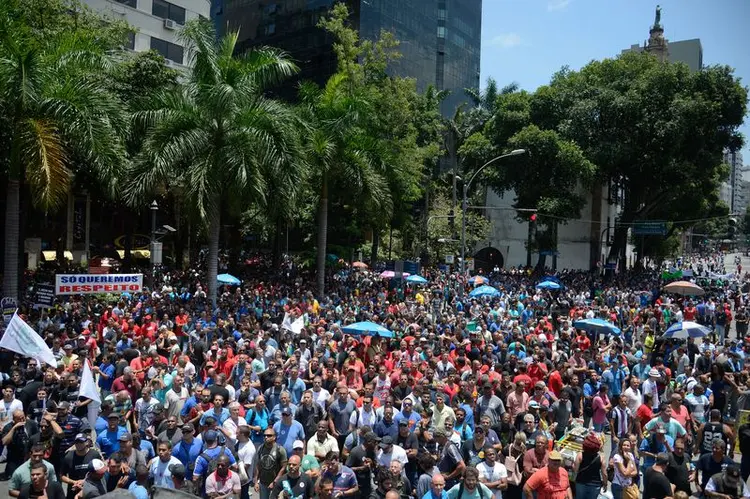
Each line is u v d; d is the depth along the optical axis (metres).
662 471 8.41
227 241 53.31
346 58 41.00
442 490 7.72
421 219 52.28
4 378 12.20
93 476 7.58
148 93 30.03
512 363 14.00
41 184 16.95
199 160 22.20
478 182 54.09
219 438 8.65
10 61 17.00
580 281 43.34
